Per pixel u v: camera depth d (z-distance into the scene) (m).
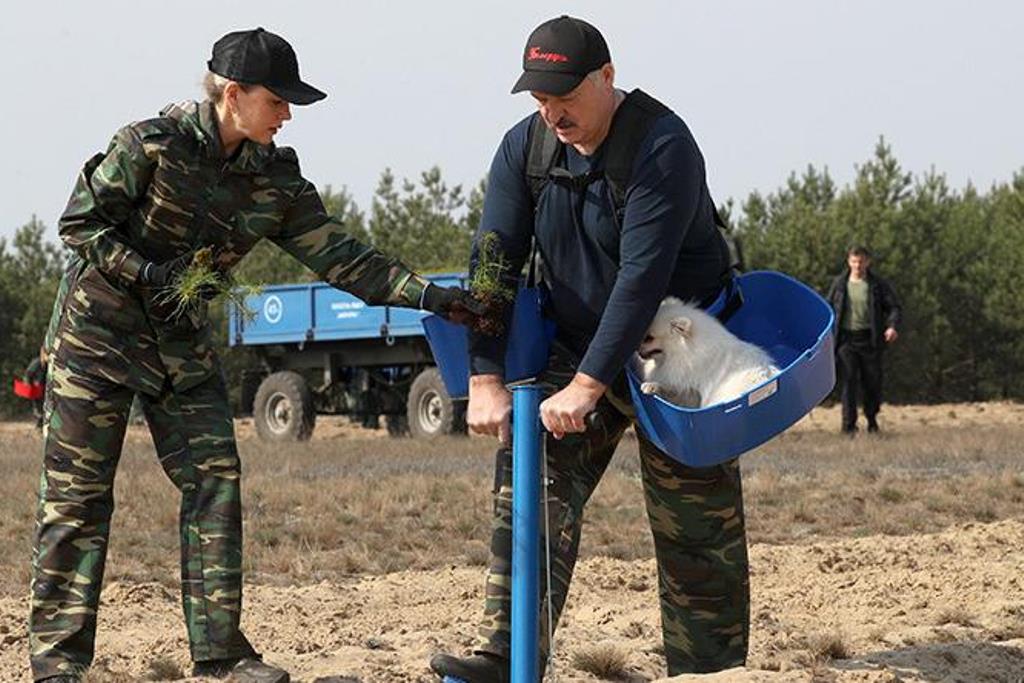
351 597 10.26
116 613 9.37
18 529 13.35
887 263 46.78
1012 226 49.28
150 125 6.04
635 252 5.82
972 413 36.22
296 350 30.16
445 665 5.96
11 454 23.33
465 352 6.34
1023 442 22.88
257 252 48.22
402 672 7.11
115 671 7.16
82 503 6.29
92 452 6.29
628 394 6.21
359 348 29.25
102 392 6.26
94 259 6.07
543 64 5.72
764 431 5.85
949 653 8.13
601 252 6.04
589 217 6.01
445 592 10.49
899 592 10.30
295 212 6.27
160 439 6.44
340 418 37.00
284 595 10.25
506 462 6.12
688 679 6.42
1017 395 48.53
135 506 14.49
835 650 8.06
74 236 6.09
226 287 6.11
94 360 6.24
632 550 12.43
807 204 49.56
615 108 5.92
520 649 5.60
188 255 6.10
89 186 6.10
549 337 6.26
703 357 6.54
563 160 6.03
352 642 8.37
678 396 6.61
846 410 24.66
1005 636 8.84
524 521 5.59
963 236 48.84
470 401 6.12
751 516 14.59
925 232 48.19
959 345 48.62
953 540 12.45
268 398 28.36
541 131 6.09
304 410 28.08
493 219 6.16
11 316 50.38
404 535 13.18
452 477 17.17
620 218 5.95
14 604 9.52
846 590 10.27
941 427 29.34
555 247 6.11
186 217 6.10
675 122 5.91
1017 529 12.71
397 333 28.08
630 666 7.69
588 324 6.16
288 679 6.32
